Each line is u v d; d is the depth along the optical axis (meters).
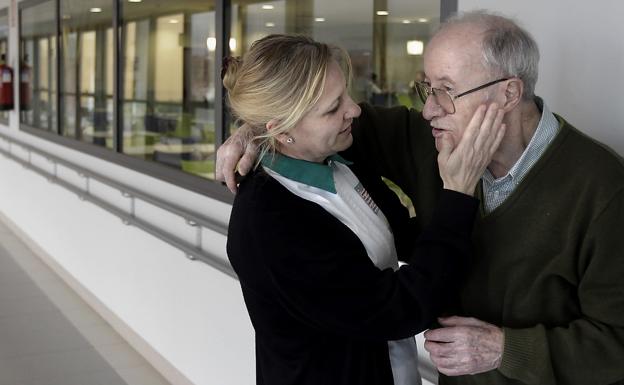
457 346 1.27
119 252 4.35
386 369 1.40
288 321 1.34
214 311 3.29
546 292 1.26
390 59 2.88
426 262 1.23
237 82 1.29
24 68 6.50
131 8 4.13
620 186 1.19
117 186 4.16
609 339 1.20
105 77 4.59
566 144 1.25
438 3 2.64
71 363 3.92
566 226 1.23
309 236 1.27
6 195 7.37
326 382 1.34
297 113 1.25
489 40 1.22
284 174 1.31
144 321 4.03
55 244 5.70
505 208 1.29
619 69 1.53
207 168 3.32
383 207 1.55
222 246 3.17
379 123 1.62
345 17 3.04
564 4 1.63
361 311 1.25
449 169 1.25
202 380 3.45
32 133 6.17
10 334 4.32
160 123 3.81
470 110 1.25
